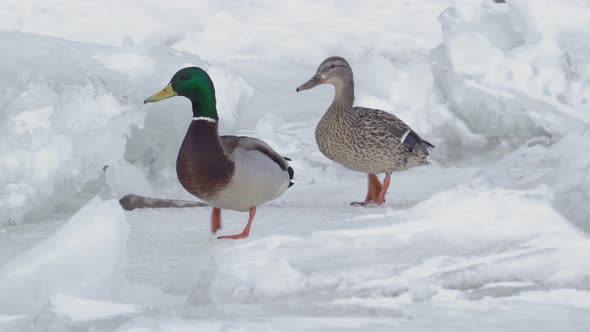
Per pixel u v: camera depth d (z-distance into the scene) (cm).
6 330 597
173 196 1397
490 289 692
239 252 711
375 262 702
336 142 1376
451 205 791
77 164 1275
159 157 1485
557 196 879
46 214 1229
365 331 592
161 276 842
